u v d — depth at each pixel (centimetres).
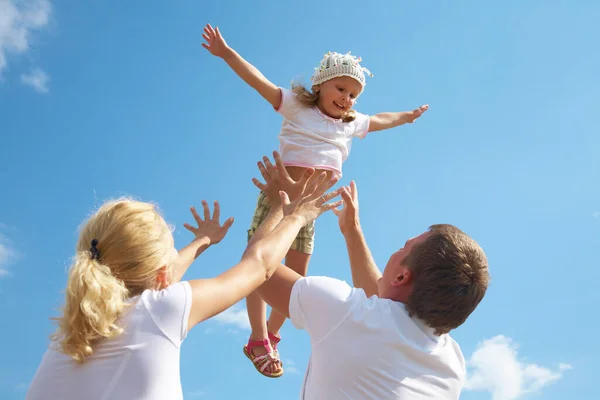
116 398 192
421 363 228
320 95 457
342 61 450
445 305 224
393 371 221
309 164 435
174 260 224
